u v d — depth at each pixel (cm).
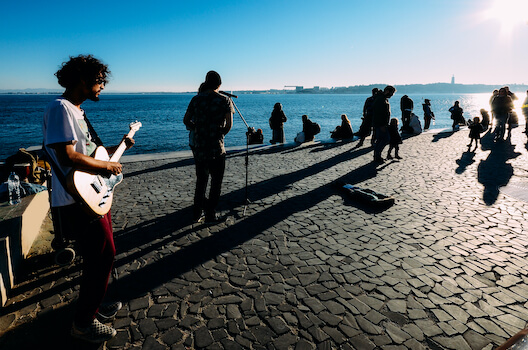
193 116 379
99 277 201
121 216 434
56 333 219
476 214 427
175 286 271
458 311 235
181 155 899
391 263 304
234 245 346
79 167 182
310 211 448
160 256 323
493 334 212
